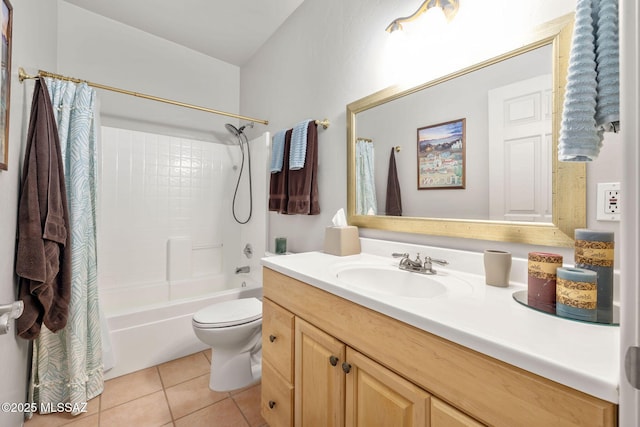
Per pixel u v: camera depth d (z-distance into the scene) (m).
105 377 1.67
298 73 2.05
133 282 2.37
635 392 0.35
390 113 1.38
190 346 1.96
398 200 1.34
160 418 1.39
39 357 1.43
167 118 2.55
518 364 0.50
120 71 2.31
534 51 0.91
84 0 2.06
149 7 2.12
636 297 0.34
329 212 1.77
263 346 1.32
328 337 0.94
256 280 2.50
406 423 0.69
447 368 0.62
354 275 1.20
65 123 1.56
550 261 0.72
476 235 1.05
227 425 1.35
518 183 0.95
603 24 0.60
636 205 0.34
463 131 1.10
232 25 2.29
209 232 2.78
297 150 1.79
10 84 1.12
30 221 1.25
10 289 1.17
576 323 0.62
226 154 2.87
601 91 0.60
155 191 2.49
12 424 1.18
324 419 0.96
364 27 1.52
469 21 1.08
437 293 0.98
